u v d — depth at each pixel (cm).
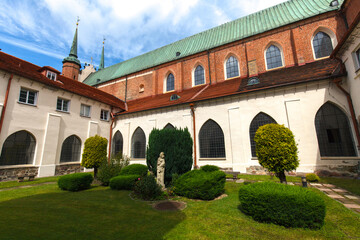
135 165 1120
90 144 1295
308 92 1179
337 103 1089
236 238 414
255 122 1318
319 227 449
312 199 459
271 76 1583
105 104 2044
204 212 583
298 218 459
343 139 1077
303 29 1719
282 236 420
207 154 1458
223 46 2136
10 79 1252
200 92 1836
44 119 1445
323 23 1636
